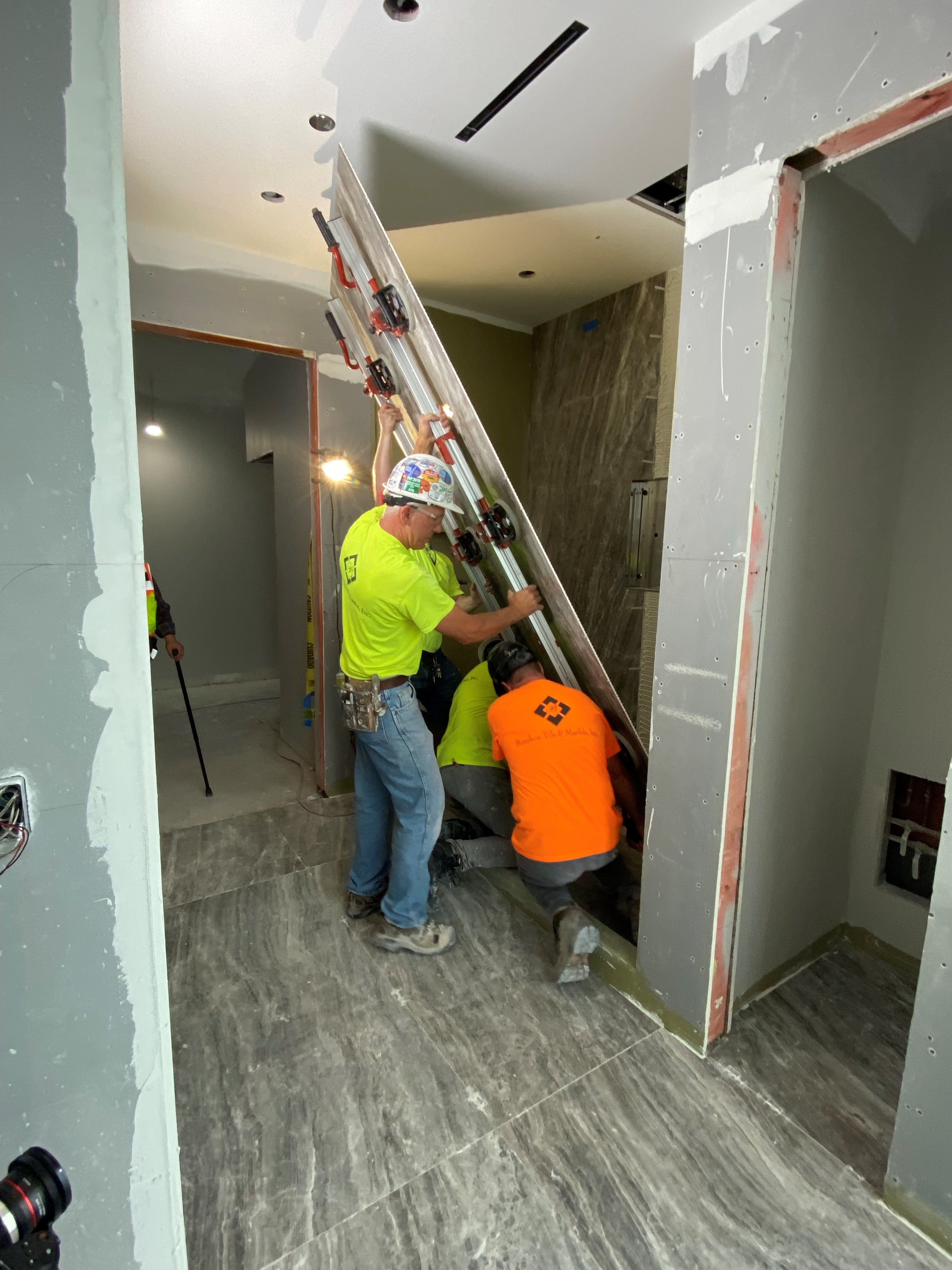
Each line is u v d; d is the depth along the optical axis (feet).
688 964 5.41
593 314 10.89
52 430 2.26
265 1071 5.20
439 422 6.86
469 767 8.05
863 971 6.51
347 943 6.82
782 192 4.23
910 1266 3.86
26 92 2.09
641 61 4.92
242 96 5.42
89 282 2.25
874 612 6.35
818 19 3.88
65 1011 2.56
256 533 17.22
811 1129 4.74
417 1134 4.67
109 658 2.46
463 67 5.04
